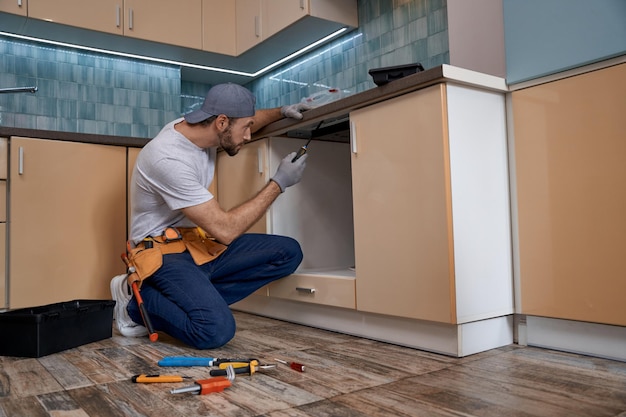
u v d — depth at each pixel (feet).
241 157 7.95
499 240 5.44
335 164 7.99
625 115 4.60
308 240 7.68
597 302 4.81
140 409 3.77
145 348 5.87
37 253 7.86
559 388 4.04
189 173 6.11
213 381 4.18
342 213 8.04
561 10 5.03
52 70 10.11
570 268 5.02
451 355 5.15
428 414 3.56
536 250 5.32
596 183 4.81
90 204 8.31
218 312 5.71
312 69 10.47
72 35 9.61
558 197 5.12
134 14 9.75
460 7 6.30
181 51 10.50
